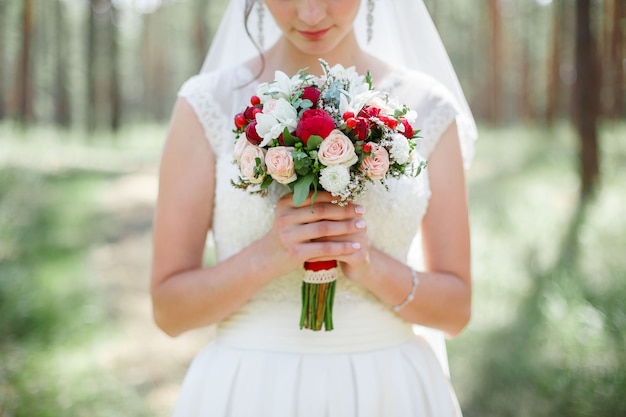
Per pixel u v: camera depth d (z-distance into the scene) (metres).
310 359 1.69
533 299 5.24
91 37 25.66
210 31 28.50
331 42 1.69
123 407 4.09
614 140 15.38
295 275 1.73
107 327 5.48
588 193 9.27
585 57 9.45
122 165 17.33
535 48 34.06
